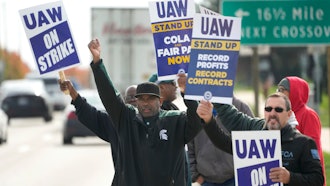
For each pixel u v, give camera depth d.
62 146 59.44
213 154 20.06
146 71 59.44
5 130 62.69
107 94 16.67
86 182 37.12
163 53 17.30
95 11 59.03
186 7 17.28
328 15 42.50
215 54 15.40
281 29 43.03
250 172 15.04
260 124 16.80
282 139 15.30
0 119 61.56
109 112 16.81
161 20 17.28
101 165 45.06
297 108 19.00
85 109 17.39
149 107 16.72
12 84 95.81
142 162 16.67
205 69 15.39
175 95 19.91
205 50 15.40
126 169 16.78
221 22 15.38
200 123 16.52
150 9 17.31
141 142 16.70
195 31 15.39
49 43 17.28
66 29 17.27
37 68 17.30
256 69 46.12
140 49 59.31
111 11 58.94
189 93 15.41
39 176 39.78
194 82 15.41
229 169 20.00
